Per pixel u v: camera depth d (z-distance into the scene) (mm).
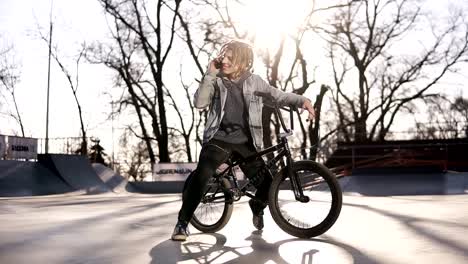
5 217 5199
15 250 2936
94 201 8719
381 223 4230
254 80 3572
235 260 2588
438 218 4578
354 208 6020
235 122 3520
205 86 3473
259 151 3561
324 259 2582
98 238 3463
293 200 3502
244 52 3537
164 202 8148
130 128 27438
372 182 13586
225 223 3781
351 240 3242
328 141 23125
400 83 27922
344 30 27391
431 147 20922
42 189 14117
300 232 3385
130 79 26875
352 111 29328
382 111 28188
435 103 27672
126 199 9398
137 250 2926
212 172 3422
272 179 3633
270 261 2549
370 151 22047
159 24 25812
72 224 4434
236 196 3705
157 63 25734
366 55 27953
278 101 3602
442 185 12875
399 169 14281
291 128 3629
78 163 16562
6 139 15875
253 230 3889
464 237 3260
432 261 2451
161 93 25641
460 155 20312
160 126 26375
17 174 14398
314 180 3570
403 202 7312
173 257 2688
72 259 2641
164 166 18875
